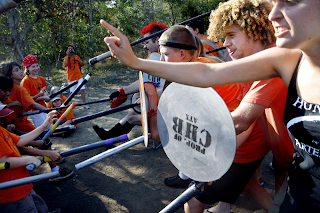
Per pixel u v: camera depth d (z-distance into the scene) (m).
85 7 10.44
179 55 1.80
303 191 1.02
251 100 1.40
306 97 0.90
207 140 1.21
